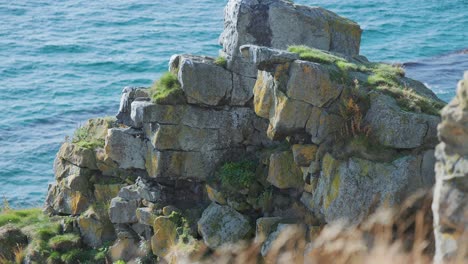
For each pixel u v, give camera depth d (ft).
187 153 65.36
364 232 53.01
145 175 67.87
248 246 60.85
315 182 56.80
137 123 66.08
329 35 67.26
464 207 33.40
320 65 56.85
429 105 56.03
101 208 74.38
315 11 67.56
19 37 198.49
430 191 52.26
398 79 60.18
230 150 66.13
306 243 56.75
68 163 78.38
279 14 65.72
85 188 76.48
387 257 50.72
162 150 64.95
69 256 72.28
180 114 64.95
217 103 65.10
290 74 56.75
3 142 139.54
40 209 81.61
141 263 67.82
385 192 52.80
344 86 56.75
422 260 49.55
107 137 67.41
